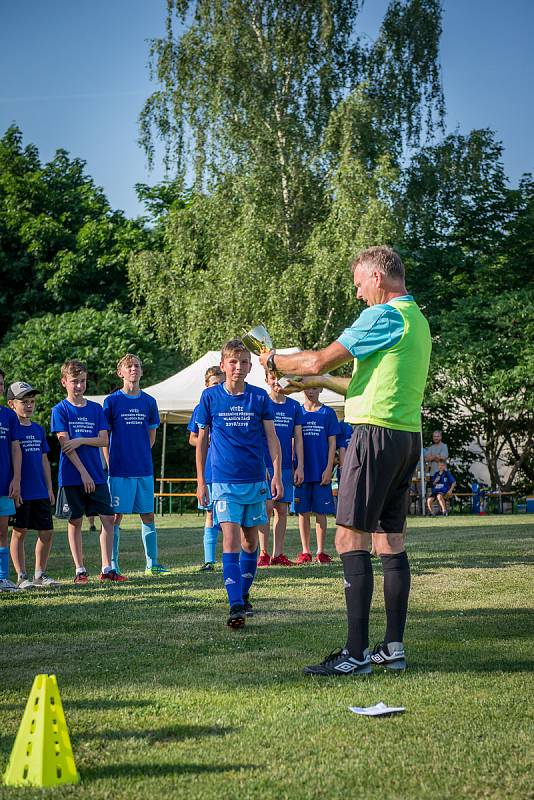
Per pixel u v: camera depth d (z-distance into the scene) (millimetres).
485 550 9773
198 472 6426
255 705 3404
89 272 31000
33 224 31094
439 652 4383
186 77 25062
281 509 8883
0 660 4238
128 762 2754
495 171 29203
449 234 29328
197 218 24672
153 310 26188
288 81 25344
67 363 8016
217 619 5395
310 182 24938
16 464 7422
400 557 4199
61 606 5961
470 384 24297
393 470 4098
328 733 3041
